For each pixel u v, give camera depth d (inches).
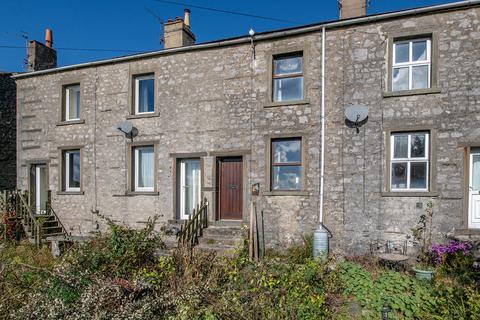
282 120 355.6
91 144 435.2
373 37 329.4
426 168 315.9
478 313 177.2
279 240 349.4
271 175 360.5
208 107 383.9
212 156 379.2
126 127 409.7
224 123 376.8
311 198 341.4
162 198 398.6
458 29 303.9
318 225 337.7
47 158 462.0
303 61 350.9
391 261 275.4
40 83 471.8
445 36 307.1
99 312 172.4
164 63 404.2
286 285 201.8
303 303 193.8
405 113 317.4
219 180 384.5
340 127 336.5
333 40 341.7
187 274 222.2
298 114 350.0
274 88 367.2
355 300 212.4
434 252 279.3
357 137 330.6
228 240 335.6
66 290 193.9
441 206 303.6
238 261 230.8
